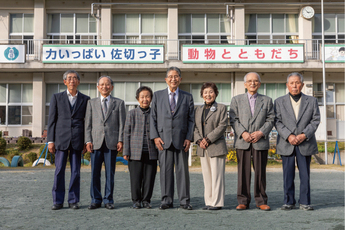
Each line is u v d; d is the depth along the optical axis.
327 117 18.78
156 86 18.48
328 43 17.31
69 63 16.94
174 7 18.39
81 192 6.12
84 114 4.94
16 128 18.69
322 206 4.83
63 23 18.80
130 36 18.81
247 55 16.92
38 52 18.17
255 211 4.48
